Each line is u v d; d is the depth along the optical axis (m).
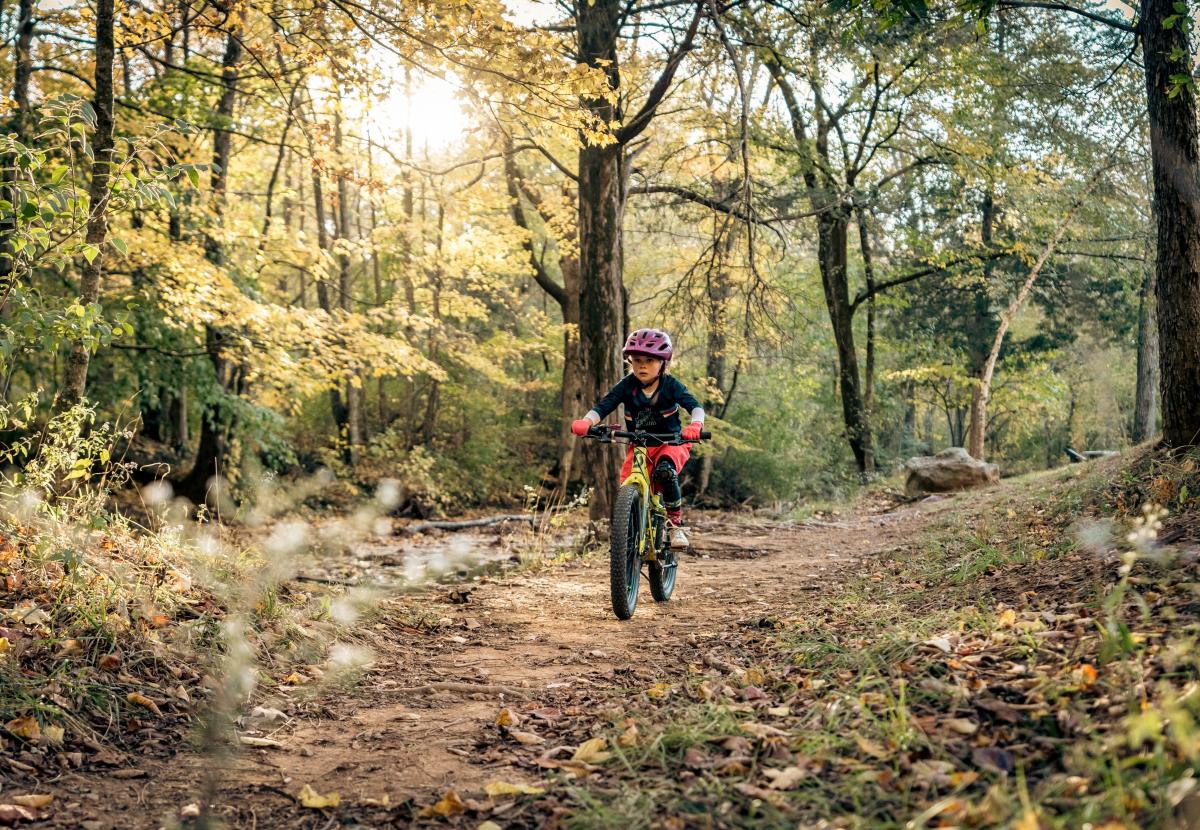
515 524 18.27
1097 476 8.96
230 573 5.75
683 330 14.86
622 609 6.38
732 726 3.36
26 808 2.88
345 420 24.44
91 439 5.72
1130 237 25.45
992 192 22.97
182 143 12.21
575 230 19.61
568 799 2.92
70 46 11.25
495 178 20.59
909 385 35.12
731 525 14.99
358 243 15.34
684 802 2.72
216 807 3.02
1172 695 2.54
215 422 15.77
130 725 3.73
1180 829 1.96
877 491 22.73
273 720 4.02
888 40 17.31
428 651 5.69
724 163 16.02
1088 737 2.60
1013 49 20.02
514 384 24.84
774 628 5.66
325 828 2.87
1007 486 15.86
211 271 12.20
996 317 28.50
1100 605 3.92
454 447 26.94
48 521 5.28
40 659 3.99
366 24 8.84
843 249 24.80
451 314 22.39
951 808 2.31
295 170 23.22
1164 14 7.74
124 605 4.64
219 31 10.05
